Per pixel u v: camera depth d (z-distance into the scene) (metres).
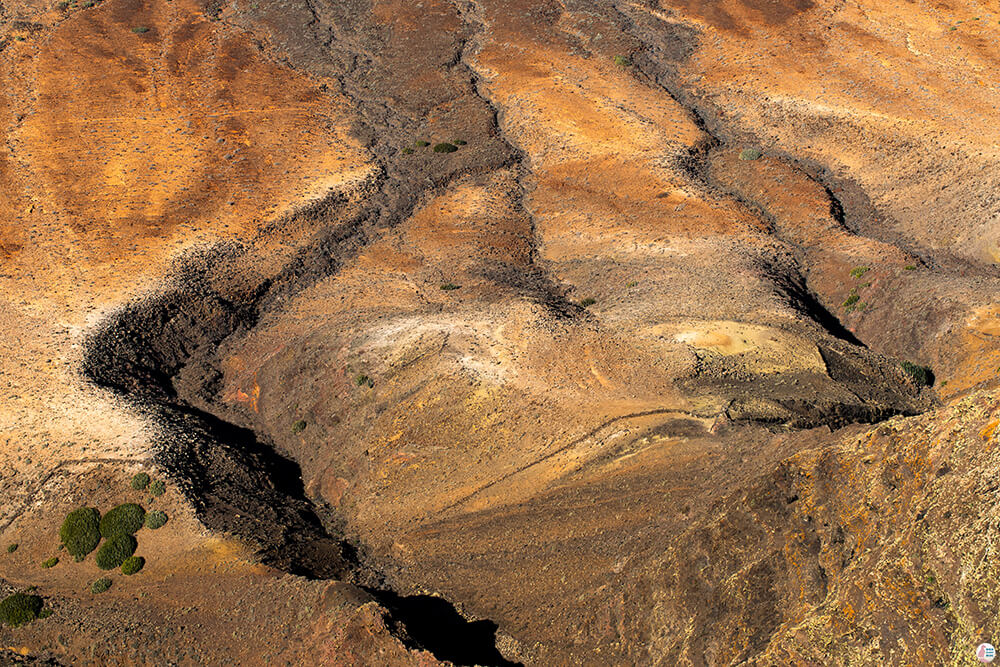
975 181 66.75
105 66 93.81
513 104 86.25
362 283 62.50
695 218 66.81
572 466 41.44
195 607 37.94
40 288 59.94
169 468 43.44
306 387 51.47
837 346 48.22
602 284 59.81
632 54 93.38
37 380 50.28
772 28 94.56
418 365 48.94
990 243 60.19
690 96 87.75
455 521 41.47
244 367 55.94
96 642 37.38
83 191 72.88
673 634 30.45
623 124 81.06
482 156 78.31
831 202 69.25
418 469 44.50
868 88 81.75
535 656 34.34
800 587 27.36
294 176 75.88
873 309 57.09
